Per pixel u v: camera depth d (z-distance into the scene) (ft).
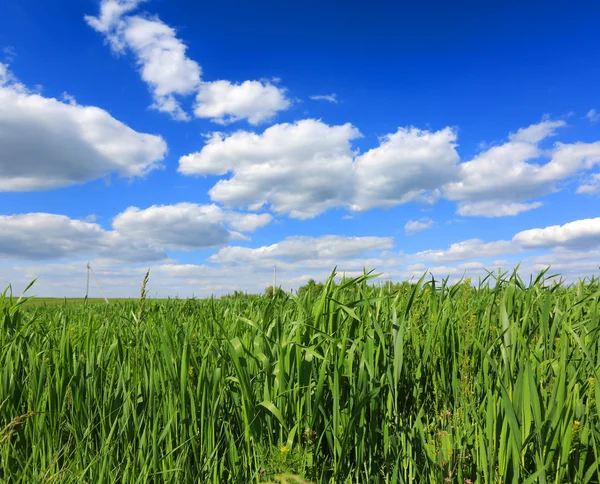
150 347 10.96
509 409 6.76
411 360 10.36
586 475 6.81
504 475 7.06
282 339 9.63
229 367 10.30
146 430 9.61
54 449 9.86
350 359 9.21
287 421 9.10
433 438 8.57
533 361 8.79
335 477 8.35
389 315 11.38
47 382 10.44
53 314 20.10
